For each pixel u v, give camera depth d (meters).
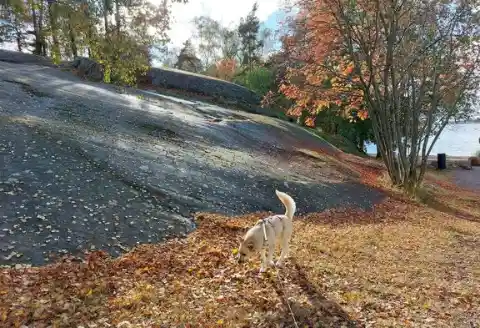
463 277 8.07
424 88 20.41
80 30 11.10
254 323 5.21
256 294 6.13
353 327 5.30
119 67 13.75
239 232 9.73
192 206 10.83
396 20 17.97
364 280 7.23
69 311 5.25
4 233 7.43
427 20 18.48
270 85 42.22
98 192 9.91
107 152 12.47
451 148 75.25
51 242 7.55
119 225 8.78
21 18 10.83
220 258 7.77
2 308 5.08
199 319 5.25
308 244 9.24
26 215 8.15
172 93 28.16
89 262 7.03
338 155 26.69
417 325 5.46
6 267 6.51
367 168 25.72
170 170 12.73
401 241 10.80
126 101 20.36
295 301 5.93
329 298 6.21
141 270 6.89
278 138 22.95
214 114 23.33
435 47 19.19
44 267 6.68
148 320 5.18
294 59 20.83
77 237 7.92
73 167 10.78
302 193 14.92
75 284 6.09
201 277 6.81
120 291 6.05
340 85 21.56
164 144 15.26
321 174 18.97
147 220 9.33
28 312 5.06
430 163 41.09
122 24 13.51
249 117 25.47
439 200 21.42
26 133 12.01
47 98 17.55
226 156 16.31
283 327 5.16
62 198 9.12
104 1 13.55
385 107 20.11
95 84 23.36
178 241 8.73
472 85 20.67
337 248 9.30
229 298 5.94
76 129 13.84
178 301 5.77
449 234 12.39
